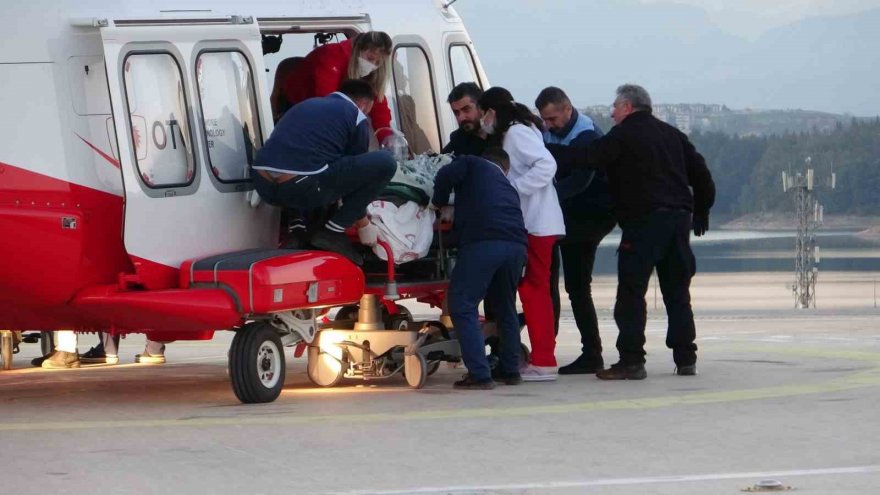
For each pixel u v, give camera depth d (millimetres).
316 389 40188
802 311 123500
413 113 44656
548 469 26812
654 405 35188
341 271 38312
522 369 41188
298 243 39281
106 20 35000
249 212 38438
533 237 40719
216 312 35312
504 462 27547
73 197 35094
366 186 37812
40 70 34969
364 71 40562
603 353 53406
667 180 40938
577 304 44094
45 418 34125
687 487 24969
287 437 30547
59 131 35031
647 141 40688
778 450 28531
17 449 29328
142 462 27766
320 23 41344
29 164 34750
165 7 37000
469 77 47219
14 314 36562
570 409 34562
